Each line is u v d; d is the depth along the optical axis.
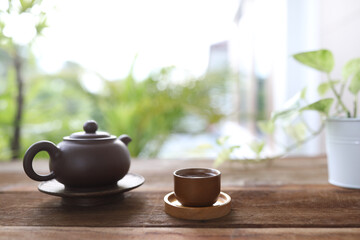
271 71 1.39
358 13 0.79
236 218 0.37
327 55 0.47
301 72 1.09
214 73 1.38
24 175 0.59
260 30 1.58
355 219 0.37
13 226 0.36
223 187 0.50
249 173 0.59
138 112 1.16
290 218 0.37
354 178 0.47
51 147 0.40
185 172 0.41
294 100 0.54
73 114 1.38
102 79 1.21
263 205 0.42
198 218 0.37
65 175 0.40
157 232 0.34
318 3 0.92
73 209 0.41
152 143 1.25
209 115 1.34
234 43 2.20
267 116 1.46
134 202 0.43
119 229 0.35
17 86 1.05
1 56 1.25
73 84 1.28
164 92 1.23
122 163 0.42
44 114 1.24
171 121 1.30
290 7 1.12
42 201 0.44
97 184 0.41
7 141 1.10
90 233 0.34
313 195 0.45
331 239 0.33
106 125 1.25
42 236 0.33
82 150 0.40
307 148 1.07
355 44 0.81
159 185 0.51
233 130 2.02
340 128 0.47
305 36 1.04
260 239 0.33
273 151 1.25
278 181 0.53
